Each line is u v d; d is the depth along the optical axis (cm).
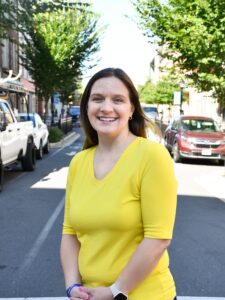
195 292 479
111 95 232
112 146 231
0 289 479
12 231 714
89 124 257
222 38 1294
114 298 206
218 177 1361
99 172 227
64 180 1232
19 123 1268
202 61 1350
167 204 210
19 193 1040
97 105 232
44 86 2878
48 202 938
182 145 1705
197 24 1302
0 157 1045
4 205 908
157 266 216
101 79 235
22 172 1388
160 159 213
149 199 209
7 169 1331
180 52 1491
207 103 3459
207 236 698
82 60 2853
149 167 212
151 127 254
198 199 1005
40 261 572
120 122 231
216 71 1473
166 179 211
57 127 2714
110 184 218
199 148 1680
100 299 207
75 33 2738
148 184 210
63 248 244
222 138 1703
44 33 2683
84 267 220
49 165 1575
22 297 457
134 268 205
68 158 1811
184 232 718
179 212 866
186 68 1586
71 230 244
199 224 773
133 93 238
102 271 213
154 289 213
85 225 219
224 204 955
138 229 214
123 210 211
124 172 217
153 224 208
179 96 2783
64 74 2836
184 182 1254
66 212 249
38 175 1326
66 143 2539
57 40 2733
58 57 2730
